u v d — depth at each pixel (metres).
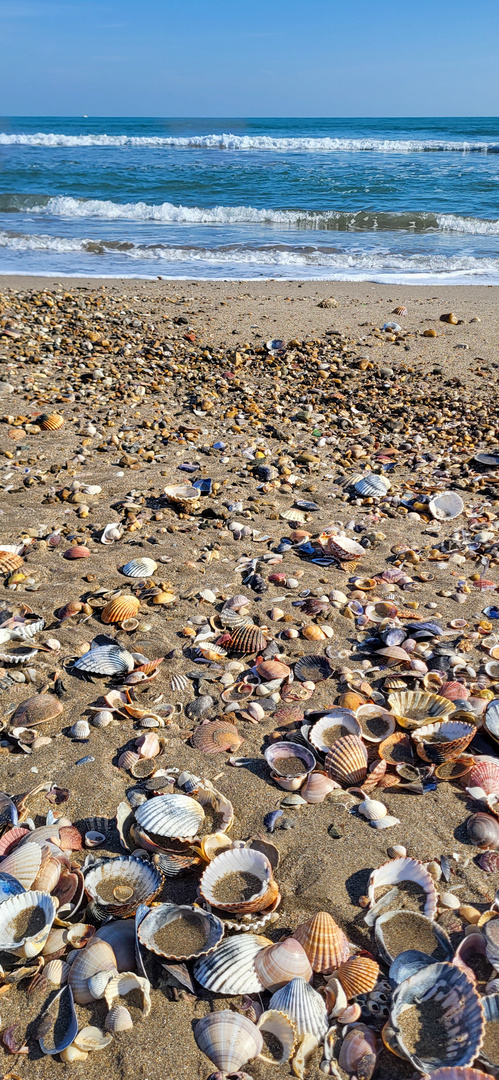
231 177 5.15
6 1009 0.44
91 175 5.07
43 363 1.63
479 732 0.63
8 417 1.32
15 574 0.84
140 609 0.79
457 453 1.28
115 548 0.91
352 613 0.79
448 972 0.43
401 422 1.39
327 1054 0.41
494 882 0.50
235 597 0.80
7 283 2.41
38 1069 0.41
